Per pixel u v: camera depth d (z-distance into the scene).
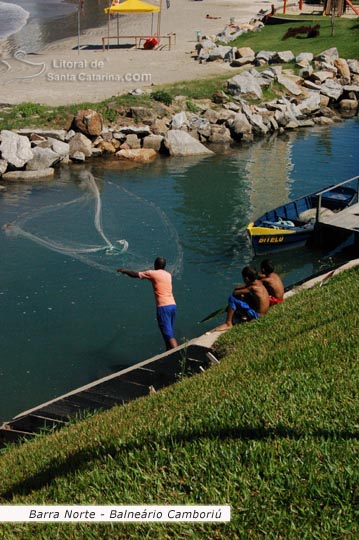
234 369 9.49
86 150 35.44
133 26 73.00
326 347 9.20
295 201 25.95
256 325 12.84
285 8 72.62
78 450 7.31
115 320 17.94
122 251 22.69
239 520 5.10
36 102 40.12
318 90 48.62
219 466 5.84
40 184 30.83
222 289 20.00
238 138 40.28
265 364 9.23
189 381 9.71
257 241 22.31
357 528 4.80
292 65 51.84
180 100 42.09
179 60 54.56
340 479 5.31
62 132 35.66
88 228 24.88
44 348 16.47
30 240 23.52
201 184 31.11
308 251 23.88
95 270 21.06
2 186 30.47
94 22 78.88
